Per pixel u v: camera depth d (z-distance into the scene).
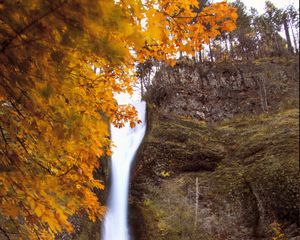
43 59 1.75
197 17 3.13
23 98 1.95
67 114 2.04
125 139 20.31
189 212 15.12
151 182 17.42
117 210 14.86
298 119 21.62
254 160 17.61
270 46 43.28
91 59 2.68
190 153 19.05
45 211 2.56
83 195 3.29
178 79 28.27
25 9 1.52
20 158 2.68
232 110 27.16
